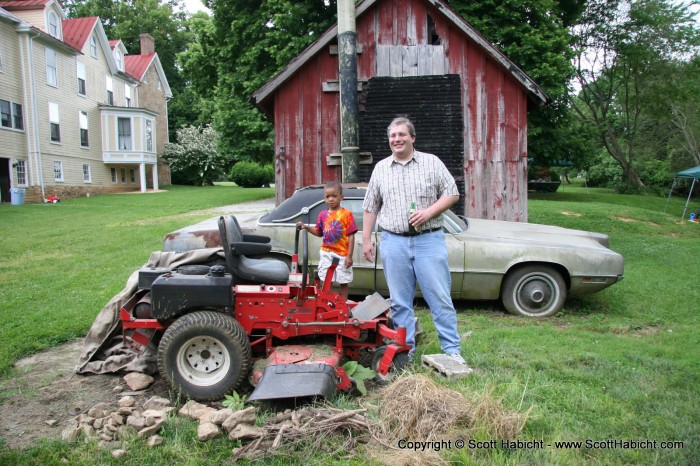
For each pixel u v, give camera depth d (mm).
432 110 9250
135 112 30469
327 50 9297
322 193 6105
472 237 6039
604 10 29391
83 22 29344
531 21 16656
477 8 15680
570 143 20297
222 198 24484
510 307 5992
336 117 9359
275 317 3857
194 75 22797
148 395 3684
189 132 38125
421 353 4355
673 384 3725
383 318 4074
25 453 2863
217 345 3576
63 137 26344
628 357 4316
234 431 2926
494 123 9328
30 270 8172
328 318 3885
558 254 5863
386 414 3066
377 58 9375
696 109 30812
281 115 9375
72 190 26703
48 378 4012
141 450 2859
